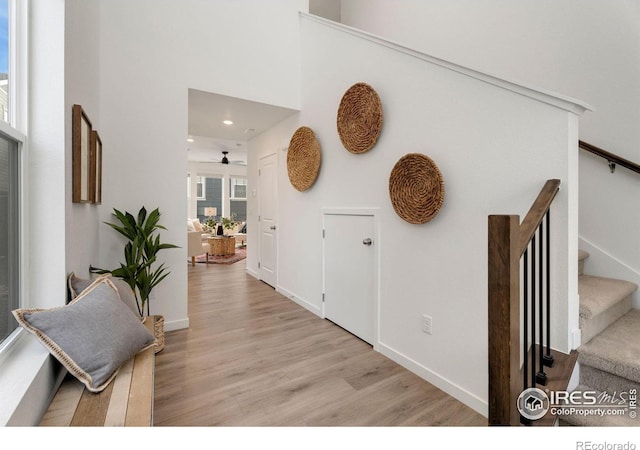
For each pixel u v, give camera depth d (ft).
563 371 4.53
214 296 13.39
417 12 11.89
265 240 15.72
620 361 4.60
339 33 9.67
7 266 4.17
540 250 4.82
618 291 6.01
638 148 6.85
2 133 3.93
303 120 11.82
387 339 7.97
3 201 4.08
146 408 3.85
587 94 7.54
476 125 5.83
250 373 7.12
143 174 9.35
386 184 7.93
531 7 8.56
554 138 4.81
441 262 6.53
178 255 9.89
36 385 3.54
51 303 4.77
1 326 4.01
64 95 4.85
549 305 4.95
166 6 9.66
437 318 6.62
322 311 10.83
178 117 9.83
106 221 8.86
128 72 9.10
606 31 7.24
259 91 11.17
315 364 7.56
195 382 6.72
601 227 7.34
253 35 11.07
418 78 6.97
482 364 5.76
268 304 12.32
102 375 4.25
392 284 7.80
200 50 10.17
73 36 5.43
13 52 4.48
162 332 8.15
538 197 4.56
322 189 10.73
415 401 6.13
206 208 30.78
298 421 5.51
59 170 4.80
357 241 9.12
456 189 6.20
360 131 8.55
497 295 3.29
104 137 8.80
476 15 9.91
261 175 16.07
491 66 9.53
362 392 6.41
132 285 7.90
